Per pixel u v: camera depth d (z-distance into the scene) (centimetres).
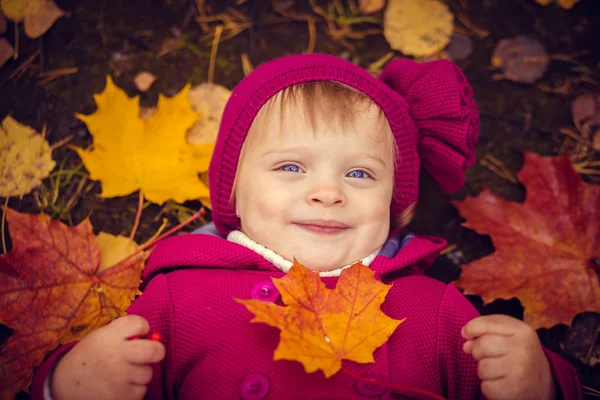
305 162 134
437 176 168
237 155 144
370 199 137
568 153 193
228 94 190
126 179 171
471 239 183
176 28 198
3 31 189
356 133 136
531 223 172
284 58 156
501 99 198
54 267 149
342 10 204
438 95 145
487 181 190
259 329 125
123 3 198
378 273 136
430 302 134
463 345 123
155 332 115
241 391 117
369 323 115
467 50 202
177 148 174
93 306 149
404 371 124
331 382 119
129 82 191
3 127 175
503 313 171
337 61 151
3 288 142
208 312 128
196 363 127
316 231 133
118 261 158
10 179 173
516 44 203
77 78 189
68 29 192
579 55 204
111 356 111
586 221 169
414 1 204
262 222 136
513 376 114
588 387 160
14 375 138
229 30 200
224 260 136
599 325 167
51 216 174
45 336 143
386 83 167
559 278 164
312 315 113
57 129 183
